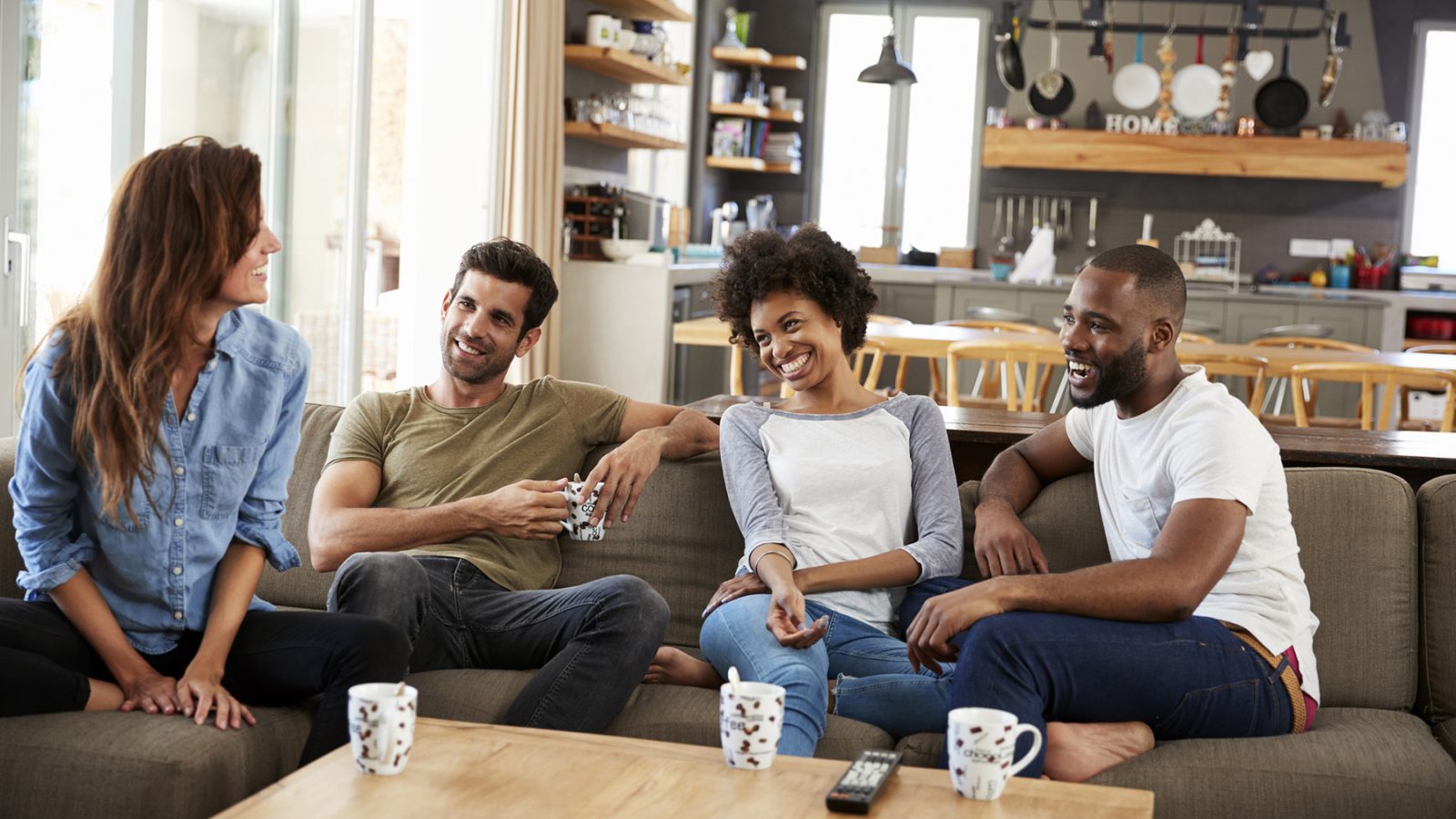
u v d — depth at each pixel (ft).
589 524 7.80
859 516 7.77
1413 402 24.89
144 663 6.59
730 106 29.04
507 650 7.59
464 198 19.70
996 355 16.74
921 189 31.55
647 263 21.97
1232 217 30.37
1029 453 8.21
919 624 6.78
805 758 5.40
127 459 6.36
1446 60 29.53
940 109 31.27
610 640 7.07
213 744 6.14
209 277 6.43
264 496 7.00
